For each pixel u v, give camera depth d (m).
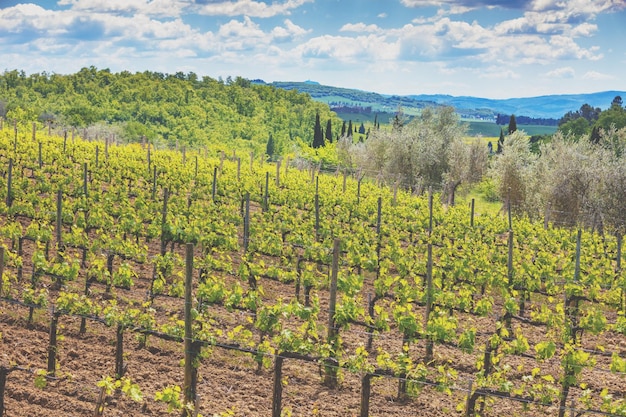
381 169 49.06
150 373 10.89
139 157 34.75
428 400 10.78
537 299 17.09
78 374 10.54
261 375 11.21
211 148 113.25
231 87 149.88
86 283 13.53
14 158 30.00
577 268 15.82
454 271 15.69
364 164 51.50
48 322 12.50
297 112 150.88
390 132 51.66
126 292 14.66
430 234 21.62
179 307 13.83
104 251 15.28
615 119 72.44
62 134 57.44
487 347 11.47
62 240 15.51
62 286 14.12
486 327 14.46
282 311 10.77
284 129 142.62
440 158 46.62
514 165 38.94
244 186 27.86
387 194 31.22
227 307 11.67
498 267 16.44
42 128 67.00
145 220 20.70
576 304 15.05
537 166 37.34
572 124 76.50
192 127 126.81
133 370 10.94
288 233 19.47
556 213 32.78
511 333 13.62
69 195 22.66
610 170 32.28
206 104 139.62
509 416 10.35
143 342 11.35
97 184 24.58
